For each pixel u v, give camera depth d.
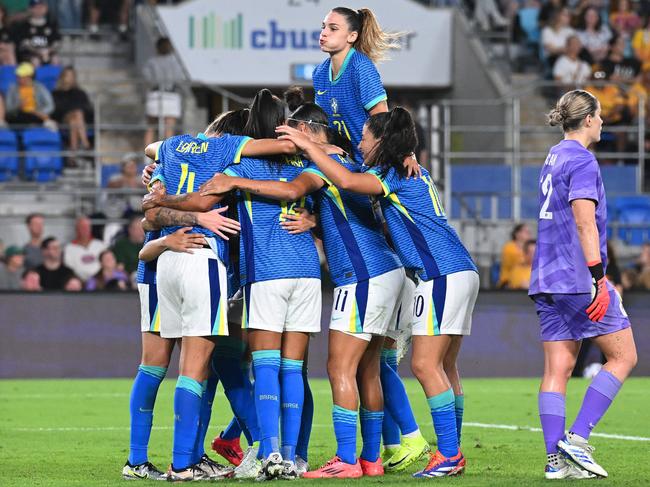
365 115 21.39
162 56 58.28
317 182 19.09
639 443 24.83
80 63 63.34
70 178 57.12
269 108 19.55
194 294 18.45
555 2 64.38
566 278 18.52
